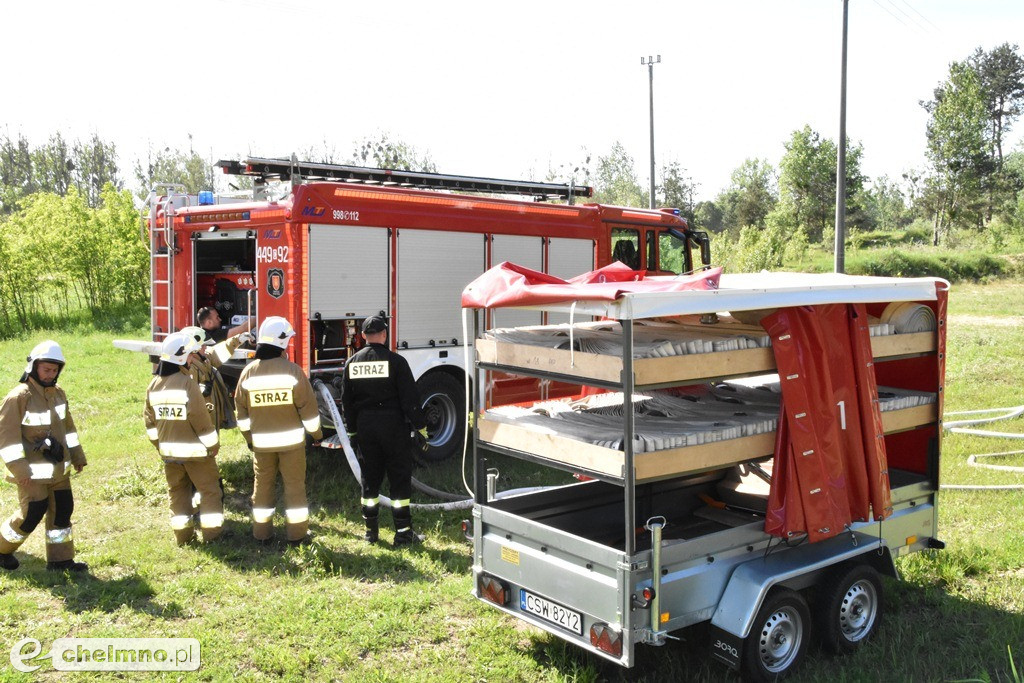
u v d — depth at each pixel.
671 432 4.06
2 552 5.49
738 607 4.00
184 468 6.05
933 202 55.66
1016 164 75.50
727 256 36.25
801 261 39.69
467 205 8.56
